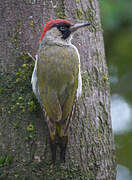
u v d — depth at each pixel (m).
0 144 11.15
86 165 11.26
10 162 10.98
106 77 12.50
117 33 17.33
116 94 18.16
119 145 16.81
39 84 10.77
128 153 16.66
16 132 11.19
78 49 12.18
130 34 17.25
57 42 11.58
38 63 11.00
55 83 10.62
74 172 11.09
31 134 11.13
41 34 11.95
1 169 10.98
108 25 16.47
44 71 10.77
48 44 11.49
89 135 11.52
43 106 10.63
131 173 16.39
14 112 11.34
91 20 12.71
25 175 10.88
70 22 12.22
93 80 12.12
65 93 10.62
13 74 11.60
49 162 10.92
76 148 11.25
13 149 11.05
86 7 12.73
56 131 10.48
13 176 10.91
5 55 11.75
